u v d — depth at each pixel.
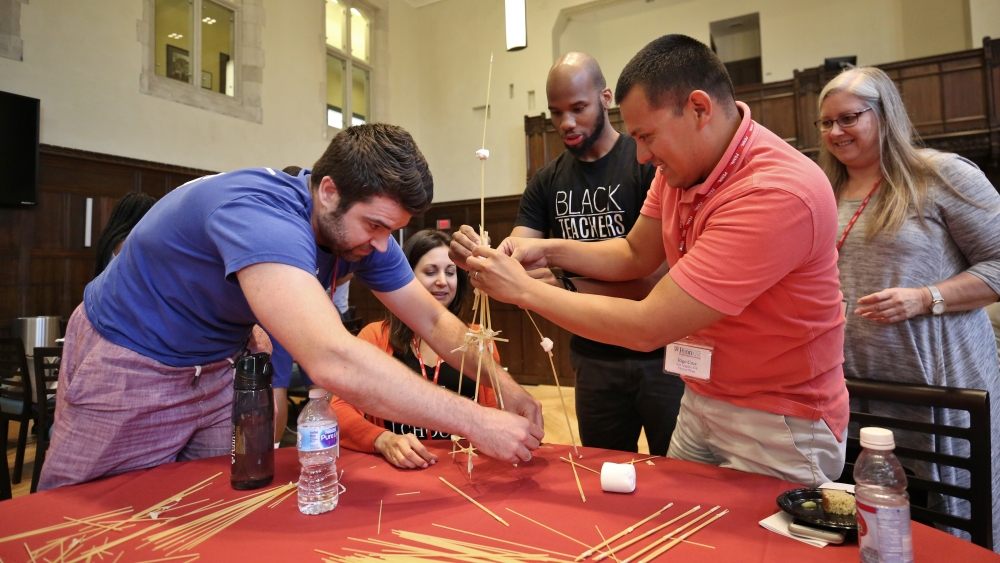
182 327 1.16
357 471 1.13
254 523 0.87
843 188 1.59
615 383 1.73
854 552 0.74
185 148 5.47
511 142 7.82
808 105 6.29
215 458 1.21
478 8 8.09
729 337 1.10
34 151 4.29
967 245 1.42
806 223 0.92
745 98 6.62
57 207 4.55
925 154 1.46
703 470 1.07
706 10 7.73
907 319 1.37
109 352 1.15
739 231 0.94
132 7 5.05
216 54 5.95
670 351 1.20
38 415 2.70
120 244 2.11
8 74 4.27
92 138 4.76
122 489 1.03
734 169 1.02
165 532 0.84
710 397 1.20
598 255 1.46
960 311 1.41
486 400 1.59
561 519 0.87
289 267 0.93
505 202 7.04
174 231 1.08
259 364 1.04
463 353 1.28
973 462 1.06
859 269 1.49
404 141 1.06
